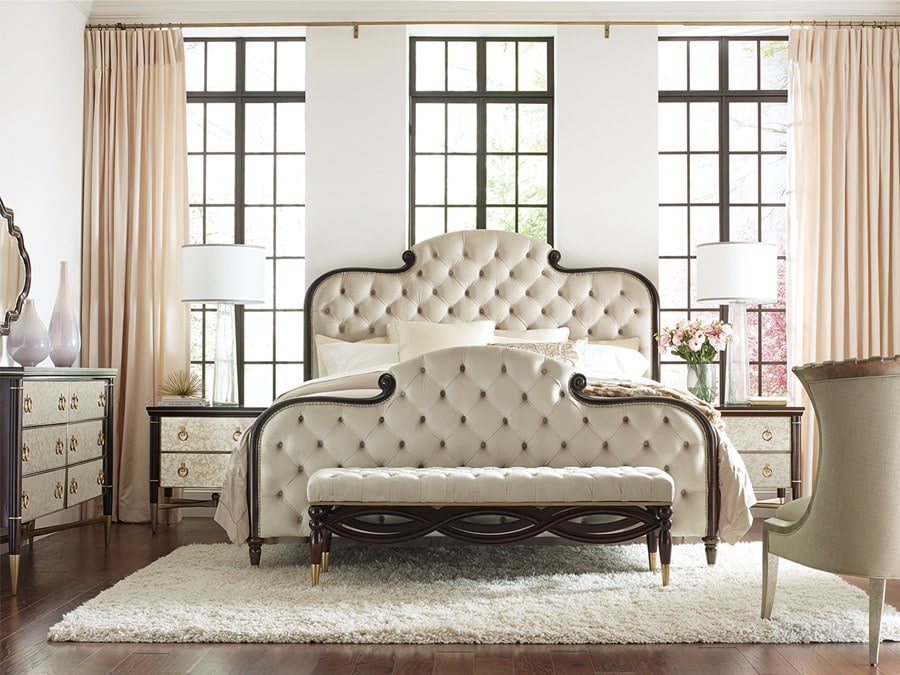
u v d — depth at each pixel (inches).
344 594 138.4
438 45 242.8
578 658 111.1
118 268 226.1
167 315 228.4
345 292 228.4
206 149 243.4
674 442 156.9
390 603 132.6
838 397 106.3
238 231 242.1
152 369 225.8
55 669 107.0
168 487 208.4
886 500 104.7
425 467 158.7
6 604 138.6
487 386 158.7
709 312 241.3
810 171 227.8
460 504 141.6
